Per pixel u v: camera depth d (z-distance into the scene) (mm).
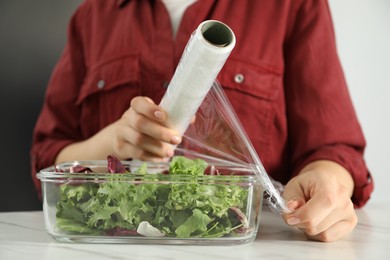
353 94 2068
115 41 1491
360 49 2066
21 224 947
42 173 777
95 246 766
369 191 1191
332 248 791
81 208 765
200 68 743
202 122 912
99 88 1485
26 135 1843
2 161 1826
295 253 753
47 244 784
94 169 903
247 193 764
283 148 1425
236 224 763
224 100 877
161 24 1450
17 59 1825
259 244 803
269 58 1411
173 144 918
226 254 731
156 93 1428
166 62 1424
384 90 2084
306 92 1392
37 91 1843
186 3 1467
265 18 1431
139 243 772
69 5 1849
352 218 846
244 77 1393
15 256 718
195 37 724
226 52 718
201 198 749
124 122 1028
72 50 1606
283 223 976
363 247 801
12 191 1839
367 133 2082
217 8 1430
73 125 1582
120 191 752
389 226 972
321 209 800
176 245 771
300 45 1415
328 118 1350
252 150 830
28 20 1823
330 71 1385
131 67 1447
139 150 1006
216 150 924
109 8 1545
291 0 1436
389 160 2098
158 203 752
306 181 866
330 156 1201
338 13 2049
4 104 1822
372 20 2062
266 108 1402
